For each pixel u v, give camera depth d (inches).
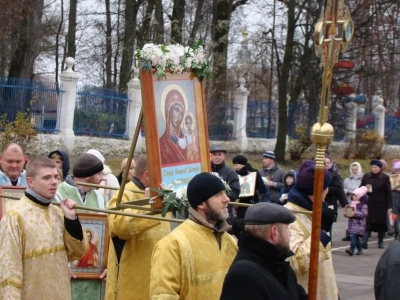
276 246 156.8
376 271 180.4
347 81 1107.3
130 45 961.5
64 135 745.6
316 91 1063.6
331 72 173.2
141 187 240.8
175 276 176.6
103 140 781.9
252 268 153.1
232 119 1002.7
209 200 182.1
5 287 177.6
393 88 1422.2
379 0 1030.4
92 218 256.2
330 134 171.5
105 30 1127.6
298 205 210.2
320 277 204.1
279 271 157.9
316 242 170.1
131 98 816.9
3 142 657.6
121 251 229.8
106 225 258.1
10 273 178.4
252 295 150.1
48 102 740.0
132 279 226.2
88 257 255.3
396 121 1370.6
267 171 541.3
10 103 708.0
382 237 597.3
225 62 941.8
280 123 1033.5
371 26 1045.8
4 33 853.2
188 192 184.2
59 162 365.7
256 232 156.6
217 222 186.5
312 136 173.2
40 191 186.9
